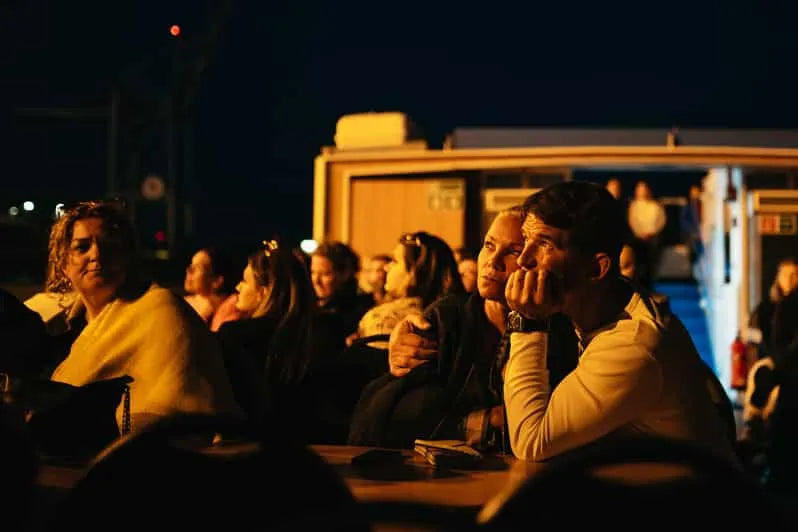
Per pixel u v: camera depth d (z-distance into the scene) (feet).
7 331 13.41
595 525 6.52
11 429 7.45
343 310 25.54
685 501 6.54
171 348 12.79
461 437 13.29
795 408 24.59
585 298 10.30
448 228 41.29
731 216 46.37
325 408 17.98
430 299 18.92
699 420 10.11
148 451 7.11
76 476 11.06
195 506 7.06
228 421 7.17
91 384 12.50
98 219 13.21
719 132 40.86
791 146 40.63
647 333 10.01
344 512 6.09
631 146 40.63
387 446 14.10
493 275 13.04
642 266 29.63
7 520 7.41
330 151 42.93
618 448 6.50
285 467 6.98
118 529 7.07
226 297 23.84
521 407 10.45
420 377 14.20
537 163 40.63
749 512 6.48
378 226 41.75
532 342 10.75
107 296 13.24
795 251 41.47
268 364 17.89
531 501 6.52
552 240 10.23
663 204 65.57
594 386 9.93
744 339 41.86
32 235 51.67
